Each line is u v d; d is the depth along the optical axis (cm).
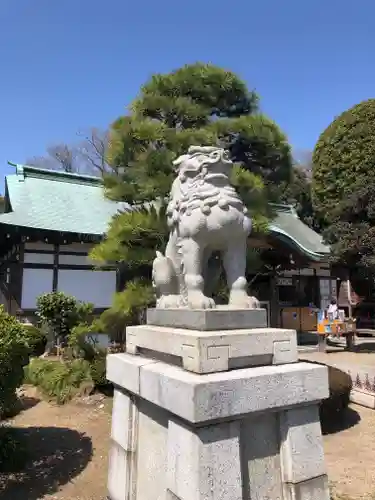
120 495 324
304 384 276
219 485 233
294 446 270
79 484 462
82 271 1305
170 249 377
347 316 1878
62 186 1532
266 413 265
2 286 1605
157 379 274
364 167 1394
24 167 1520
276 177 861
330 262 1350
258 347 282
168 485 257
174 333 288
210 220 314
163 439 284
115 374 349
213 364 260
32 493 441
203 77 790
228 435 243
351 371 1000
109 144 812
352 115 1453
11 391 455
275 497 265
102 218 1392
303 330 1670
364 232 1215
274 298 1412
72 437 608
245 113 865
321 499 272
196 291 316
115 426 349
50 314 1046
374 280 1349
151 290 733
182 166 352
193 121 797
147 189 721
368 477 467
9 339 446
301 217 2286
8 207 1527
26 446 557
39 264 1263
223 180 328
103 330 827
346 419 670
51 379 814
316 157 1559
